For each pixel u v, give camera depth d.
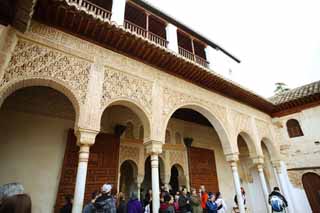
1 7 3.00
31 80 3.31
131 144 6.41
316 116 7.77
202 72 5.66
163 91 5.03
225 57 8.37
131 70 4.63
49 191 4.49
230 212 8.06
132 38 4.34
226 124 6.22
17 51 3.30
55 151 4.85
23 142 4.49
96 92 3.89
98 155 5.41
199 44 7.77
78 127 3.43
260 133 7.54
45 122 4.94
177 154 7.63
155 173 4.10
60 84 3.56
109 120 6.13
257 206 8.70
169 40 6.34
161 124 4.58
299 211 7.25
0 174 4.03
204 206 5.27
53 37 3.79
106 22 3.94
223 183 8.49
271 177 8.44
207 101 6.04
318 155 7.39
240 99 7.30
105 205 2.74
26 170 4.35
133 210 3.34
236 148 6.03
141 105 4.43
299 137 8.03
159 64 5.18
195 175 7.62
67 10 3.62
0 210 0.93
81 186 3.16
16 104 4.67
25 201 0.98
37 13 3.63
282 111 8.66
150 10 6.18
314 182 7.29
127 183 7.73
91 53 4.18
